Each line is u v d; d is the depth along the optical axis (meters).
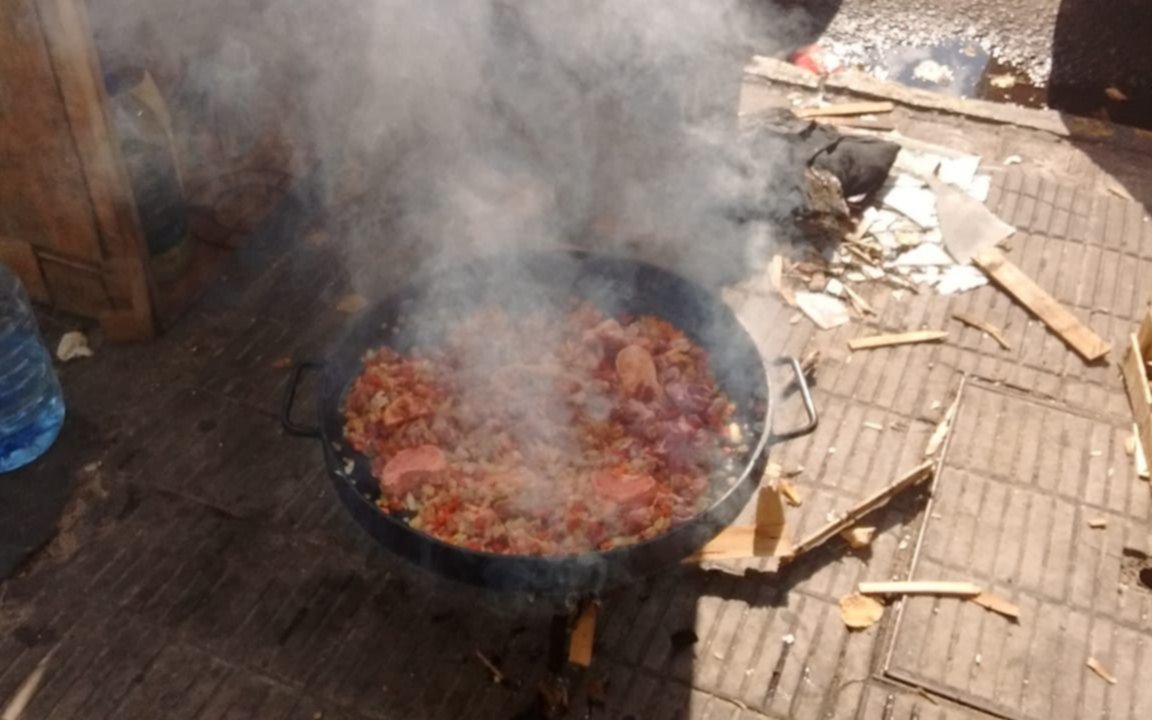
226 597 1.79
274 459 2.00
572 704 1.66
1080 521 1.93
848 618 1.78
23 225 2.14
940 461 2.01
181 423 2.06
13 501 1.92
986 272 2.39
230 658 1.72
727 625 1.76
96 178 2.01
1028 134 2.79
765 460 1.77
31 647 1.72
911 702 1.68
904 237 2.47
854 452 2.02
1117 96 3.16
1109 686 1.71
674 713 1.66
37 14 1.83
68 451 2.00
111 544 1.87
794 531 1.89
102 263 2.12
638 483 1.73
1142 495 1.97
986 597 1.81
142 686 1.68
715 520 1.65
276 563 1.84
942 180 2.62
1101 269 2.42
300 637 1.74
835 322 2.29
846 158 2.55
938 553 1.87
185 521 1.90
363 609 1.78
